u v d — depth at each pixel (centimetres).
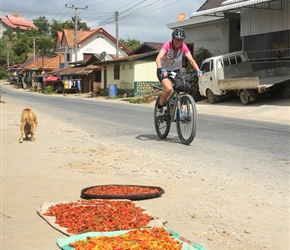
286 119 1525
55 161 773
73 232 401
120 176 656
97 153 865
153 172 686
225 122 1435
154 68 3584
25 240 392
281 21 2100
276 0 1917
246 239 400
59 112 2027
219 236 407
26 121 1022
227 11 2327
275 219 458
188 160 781
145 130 1240
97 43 6141
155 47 3784
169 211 480
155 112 1050
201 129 1230
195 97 2511
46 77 6275
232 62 2225
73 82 5106
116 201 497
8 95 4425
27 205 504
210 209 489
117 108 2253
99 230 401
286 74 2053
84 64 5191
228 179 633
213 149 891
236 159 781
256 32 2252
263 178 635
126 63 3678
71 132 1234
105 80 4291
